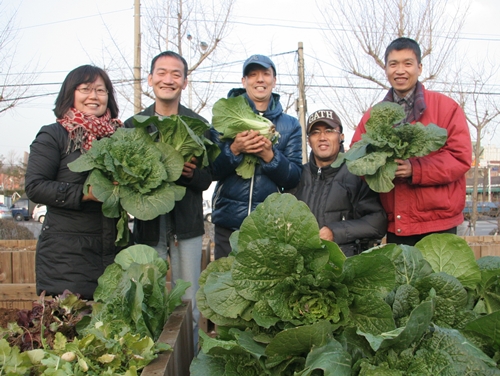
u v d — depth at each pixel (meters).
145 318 1.99
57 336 1.85
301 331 1.52
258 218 1.82
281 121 3.62
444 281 1.79
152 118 2.61
